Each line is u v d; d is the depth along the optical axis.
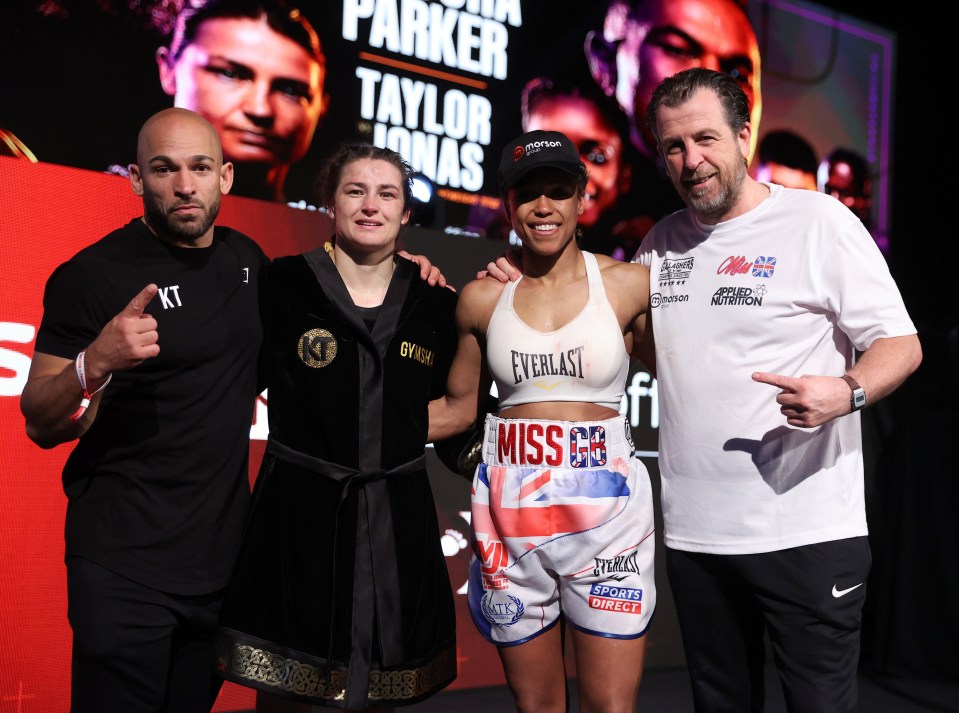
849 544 1.87
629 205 4.53
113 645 1.78
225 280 1.95
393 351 2.02
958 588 3.81
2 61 3.19
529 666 2.04
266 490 1.96
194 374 1.87
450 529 3.29
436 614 2.02
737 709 2.01
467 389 2.19
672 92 1.91
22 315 2.63
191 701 1.96
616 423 2.01
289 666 1.87
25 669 2.58
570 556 1.96
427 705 3.18
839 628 1.87
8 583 2.57
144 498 1.83
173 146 1.83
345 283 2.07
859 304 1.82
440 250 3.37
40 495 2.63
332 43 3.83
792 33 4.84
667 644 3.70
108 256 1.87
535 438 1.98
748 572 1.89
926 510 3.89
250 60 3.66
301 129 3.76
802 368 1.88
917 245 5.14
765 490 1.87
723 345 1.90
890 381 1.73
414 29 4.03
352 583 1.92
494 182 4.23
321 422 1.95
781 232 1.90
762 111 4.74
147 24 3.46
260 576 1.91
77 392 1.65
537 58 4.32
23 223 2.65
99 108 3.36
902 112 5.13
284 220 3.12
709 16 4.65
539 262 2.04
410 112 4.01
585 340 1.98
